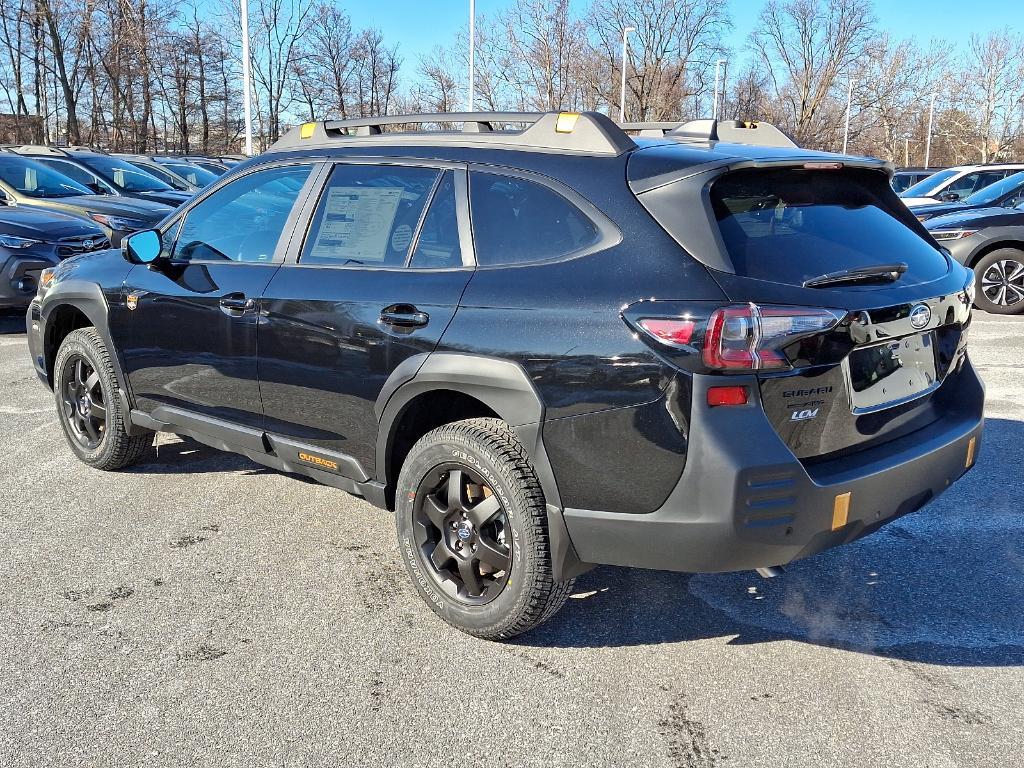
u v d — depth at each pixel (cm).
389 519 434
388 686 294
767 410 265
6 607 342
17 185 1138
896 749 263
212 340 402
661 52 5469
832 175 319
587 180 300
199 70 4584
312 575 374
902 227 331
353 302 343
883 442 299
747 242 276
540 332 288
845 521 280
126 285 446
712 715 280
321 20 4984
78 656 309
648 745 265
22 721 273
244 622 334
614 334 273
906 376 305
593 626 335
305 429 374
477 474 310
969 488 469
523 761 258
